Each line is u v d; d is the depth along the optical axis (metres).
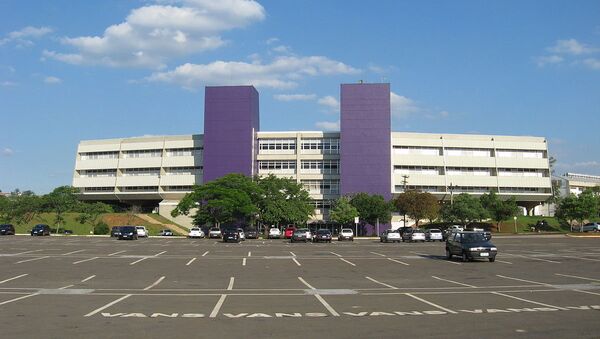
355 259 32.50
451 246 32.56
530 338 10.15
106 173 126.06
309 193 107.69
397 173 111.19
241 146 110.00
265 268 26.25
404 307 13.98
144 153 122.94
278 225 95.19
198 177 116.38
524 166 116.25
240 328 11.10
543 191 116.56
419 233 64.44
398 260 31.70
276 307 13.96
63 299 15.38
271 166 112.69
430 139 113.69
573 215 92.88
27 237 69.44
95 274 22.84
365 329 11.02
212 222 88.19
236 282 20.05
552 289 17.83
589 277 21.88
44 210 95.88
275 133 113.81
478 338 10.15
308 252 39.88
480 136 116.06
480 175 114.31
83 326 11.26
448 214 93.62
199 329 10.98
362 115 107.62
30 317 12.34
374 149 106.56
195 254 36.91
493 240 62.50
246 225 89.88
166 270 24.89
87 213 99.19
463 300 15.27
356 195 96.69
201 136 117.81
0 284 19.16
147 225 100.25
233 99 111.12
